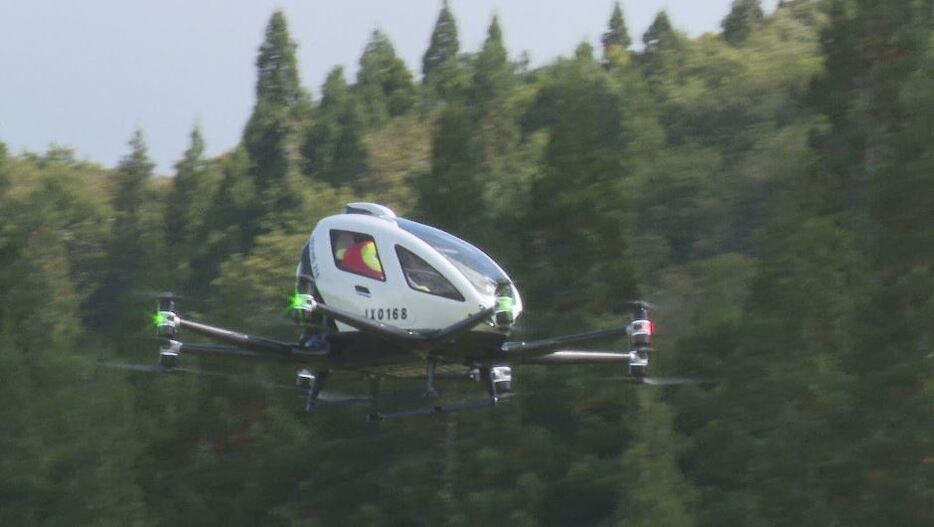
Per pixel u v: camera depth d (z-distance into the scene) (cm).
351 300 6362
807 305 14062
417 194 16238
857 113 17788
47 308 17550
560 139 15188
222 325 16562
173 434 15738
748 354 14250
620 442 14088
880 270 14238
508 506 13550
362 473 14488
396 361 6500
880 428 13162
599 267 14838
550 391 14212
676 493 13175
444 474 13975
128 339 16700
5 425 14662
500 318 6231
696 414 14862
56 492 14488
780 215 15512
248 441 15650
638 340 6419
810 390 13562
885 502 12775
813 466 13350
